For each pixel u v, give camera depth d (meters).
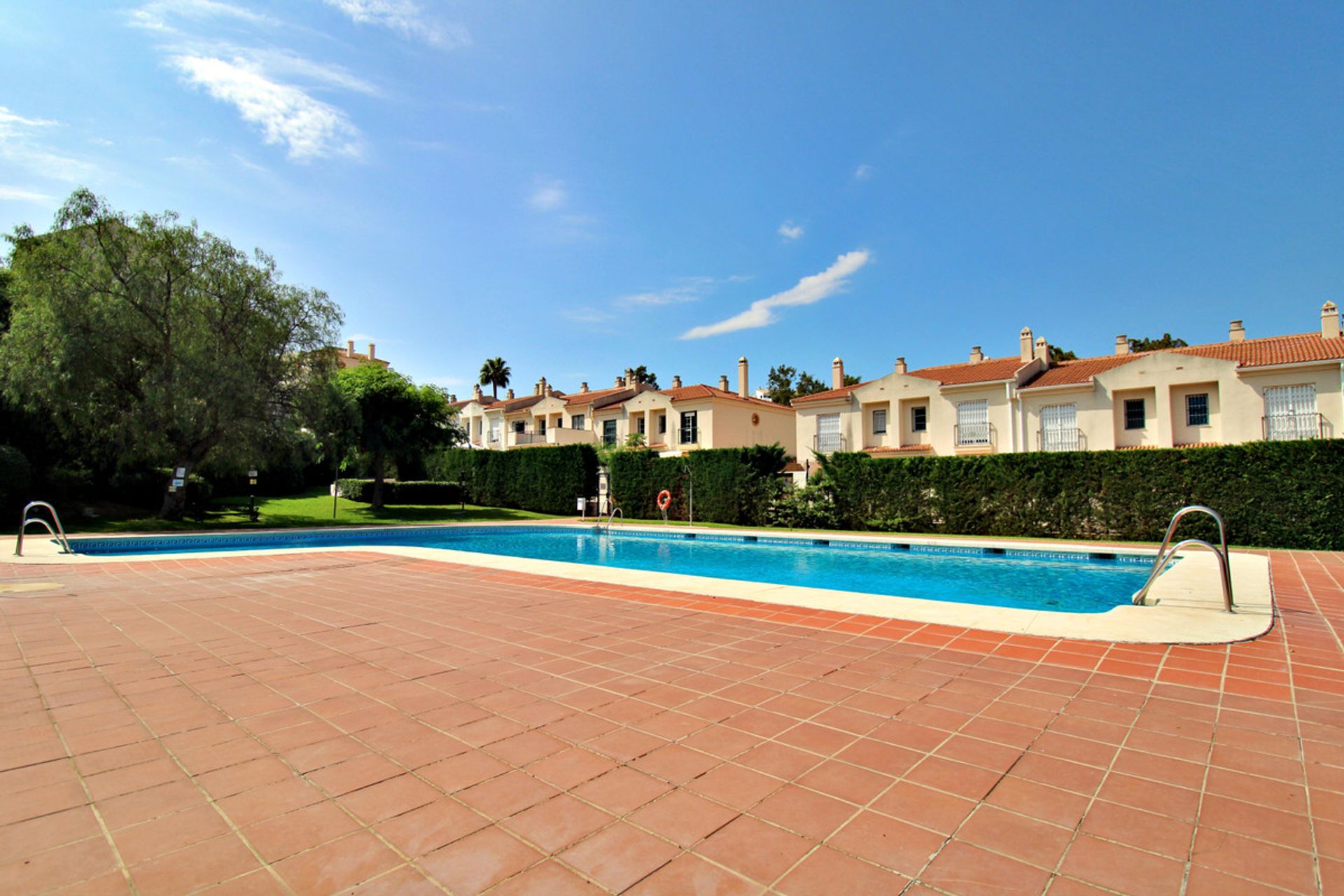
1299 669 5.12
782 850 2.61
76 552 14.98
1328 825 2.77
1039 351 28.81
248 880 2.40
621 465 29.58
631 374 49.06
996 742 3.71
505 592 9.17
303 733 3.88
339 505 32.41
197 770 3.36
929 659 5.49
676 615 7.41
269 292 23.88
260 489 34.06
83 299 20.02
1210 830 2.75
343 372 30.42
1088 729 3.89
